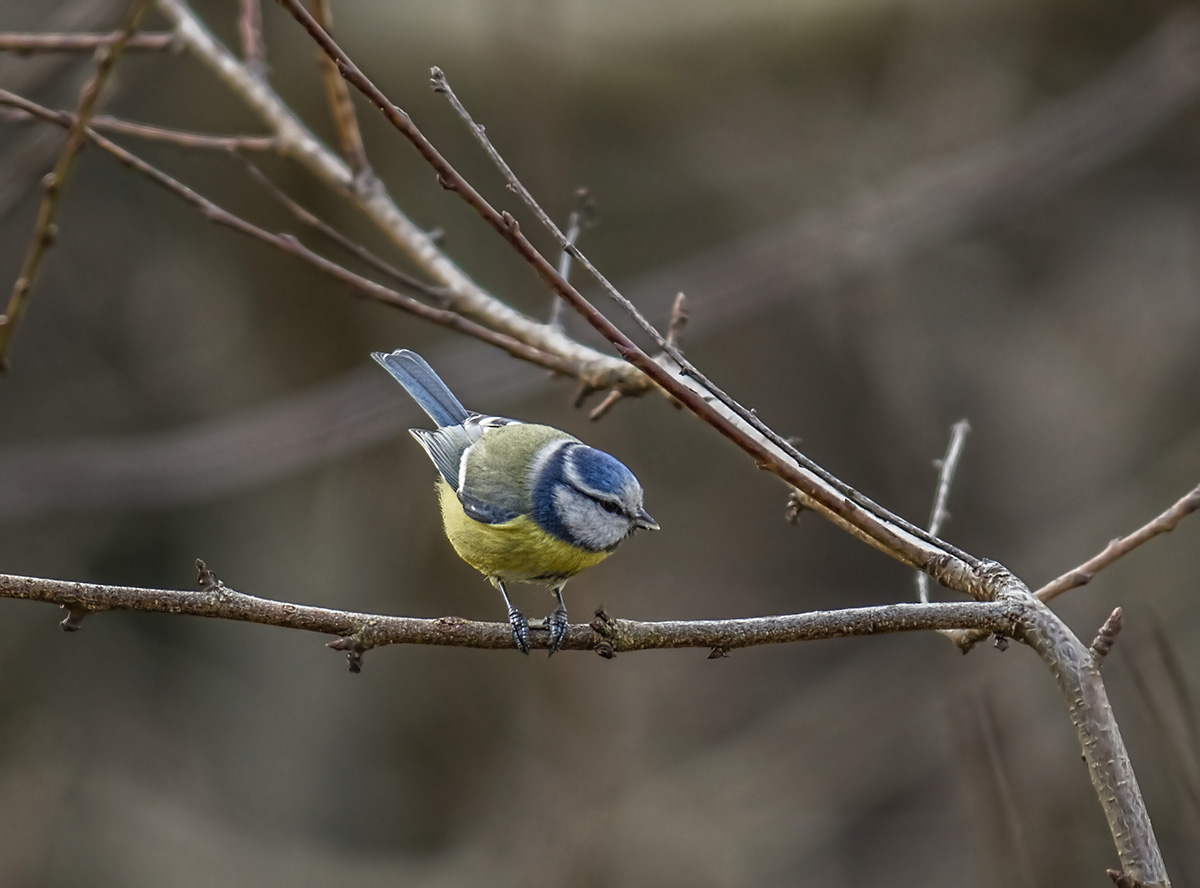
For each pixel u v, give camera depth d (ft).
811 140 48.57
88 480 39.65
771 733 45.80
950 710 25.04
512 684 44.11
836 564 54.29
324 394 43.16
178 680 49.21
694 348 52.80
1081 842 26.40
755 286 43.24
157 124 44.34
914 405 49.32
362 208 23.95
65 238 48.01
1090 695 14.24
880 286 49.73
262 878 43.78
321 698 47.75
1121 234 50.42
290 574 48.24
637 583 53.06
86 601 15.06
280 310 45.88
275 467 40.04
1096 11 45.80
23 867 42.47
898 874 41.09
